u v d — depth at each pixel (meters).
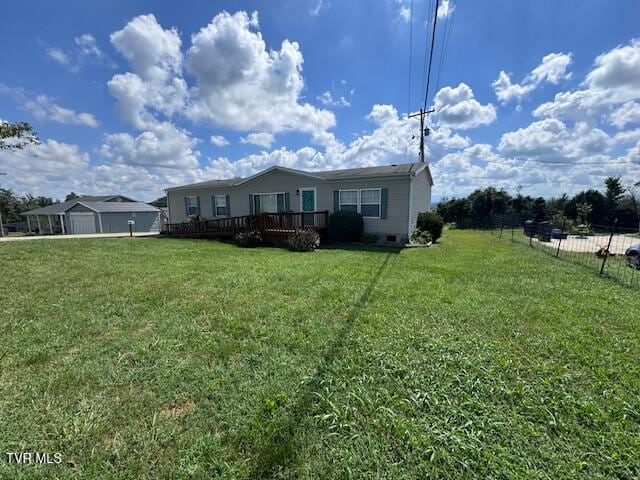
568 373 2.41
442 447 1.65
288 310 3.88
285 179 13.78
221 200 16.17
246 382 2.29
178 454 1.62
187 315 3.74
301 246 9.96
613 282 5.42
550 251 9.77
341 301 4.25
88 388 2.22
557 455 1.60
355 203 12.36
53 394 2.14
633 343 2.95
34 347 2.87
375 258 8.15
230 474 1.50
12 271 6.27
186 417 1.91
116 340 3.03
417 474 1.50
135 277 5.73
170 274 6.00
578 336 3.10
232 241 13.13
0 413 1.92
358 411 1.95
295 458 1.59
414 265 7.02
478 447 1.64
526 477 1.46
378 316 3.64
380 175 11.43
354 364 2.54
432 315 3.68
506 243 12.49
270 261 7.62
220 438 1.73
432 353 2.73
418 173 12.46
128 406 2.01
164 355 2.73
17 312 3.81
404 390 2.18
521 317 3.63
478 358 2.63
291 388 2.21
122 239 14.03
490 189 27.89
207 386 2.24
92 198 29.36
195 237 15.20
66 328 3.32
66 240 13.20
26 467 1.54
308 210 13.39
